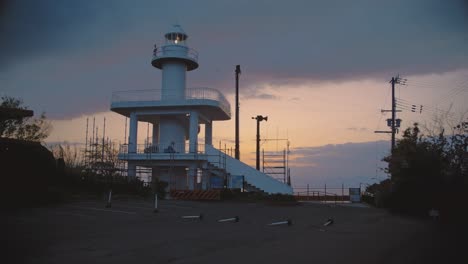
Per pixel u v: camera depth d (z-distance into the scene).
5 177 20.41
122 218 17.89
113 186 29.77
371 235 14.63
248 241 12.35
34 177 21.86
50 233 12.79
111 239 11.97
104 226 15.06
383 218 22.81
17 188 20.62
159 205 25.73
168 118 39.16
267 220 19.59
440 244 12.57
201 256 9.77
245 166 39.69
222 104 38.31
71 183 27.25
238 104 47.94
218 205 29.16
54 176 24.89
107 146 41.12
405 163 27.47
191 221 17.91
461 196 24.16
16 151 21.53
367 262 9.53
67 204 22.36
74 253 9.74
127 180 32.53
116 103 37.69
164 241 11.86
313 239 13.16
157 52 38.56
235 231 14.78
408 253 10.89
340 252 10.73
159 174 39.50
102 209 20.98
